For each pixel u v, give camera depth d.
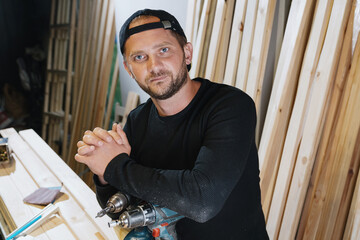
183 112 1.00
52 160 1.91
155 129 1.08
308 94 1.70
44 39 5.35
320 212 1.78
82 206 1.45
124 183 0.90
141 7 2.98
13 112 5.11
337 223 1.75
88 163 0.94
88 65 3.52
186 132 1.01
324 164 1.75
